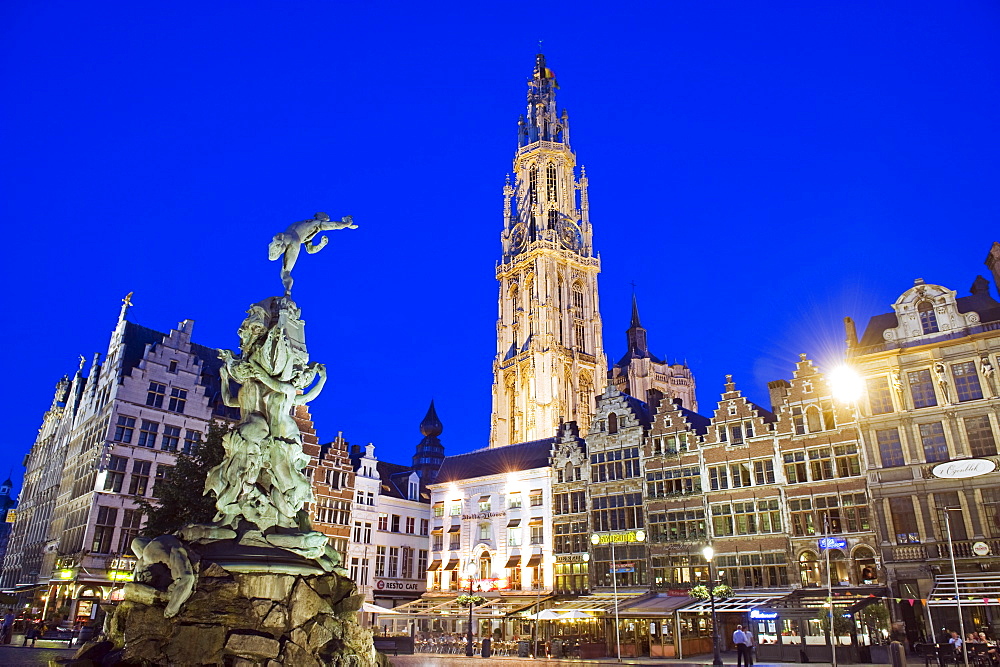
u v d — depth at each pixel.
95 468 59.62
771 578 53.38
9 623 42.84
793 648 41.84
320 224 26.11
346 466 74.25
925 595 45.03
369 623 70.50
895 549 47.16
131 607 19.72
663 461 61.50
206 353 74.38
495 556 70.56
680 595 55.44
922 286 50.91
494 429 146.25
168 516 39.62
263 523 21.67
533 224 160.50
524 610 61.19
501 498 72.44
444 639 60.62
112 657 19.14
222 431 42.34
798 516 53.38
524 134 175.75
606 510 64.25
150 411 63.19
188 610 19.16
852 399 52.09
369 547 74.19
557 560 66.06
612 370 169.62
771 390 57.19
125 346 64.69
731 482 57.25
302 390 24.61
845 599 45.56
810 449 54.03
